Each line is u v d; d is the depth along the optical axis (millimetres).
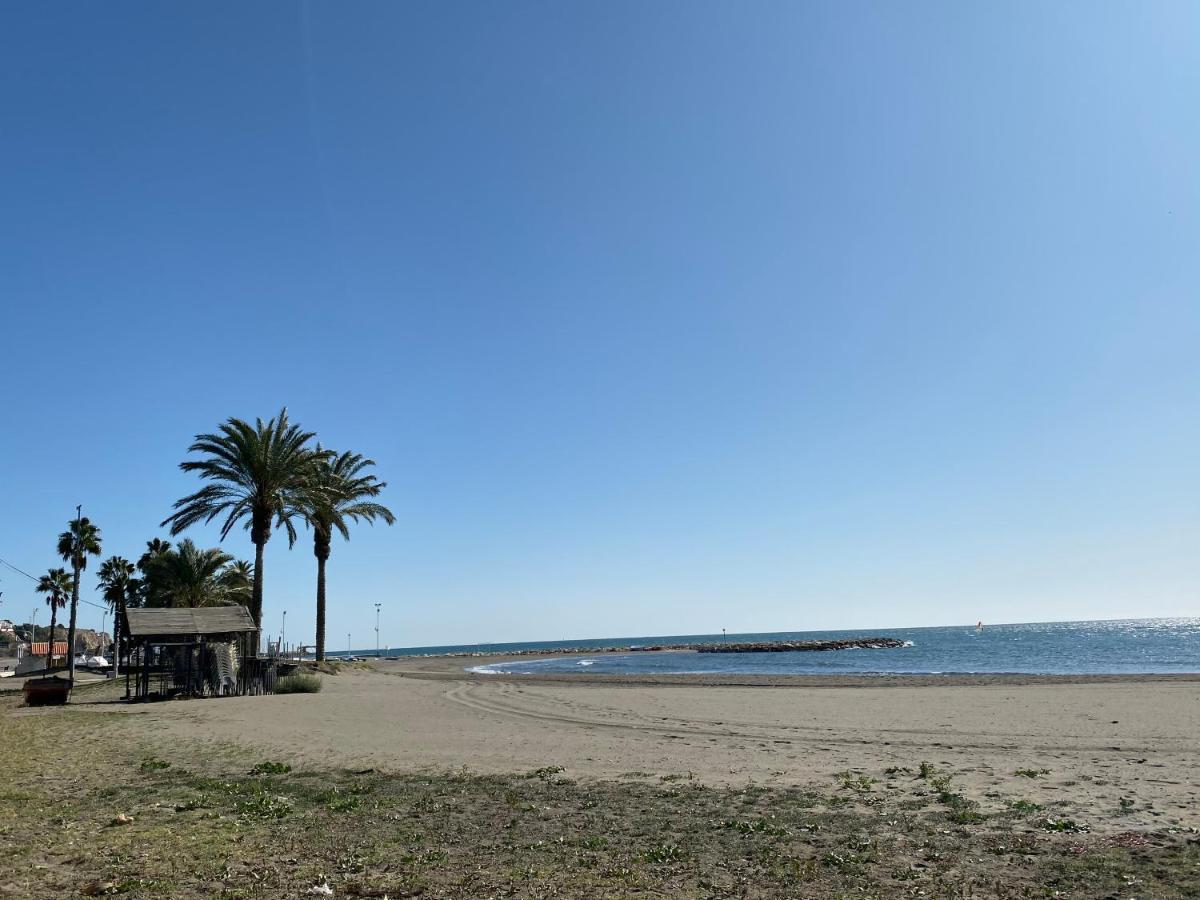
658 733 19766
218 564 60844
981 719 21094
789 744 17516
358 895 7430
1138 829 9617
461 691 35406
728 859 8672
